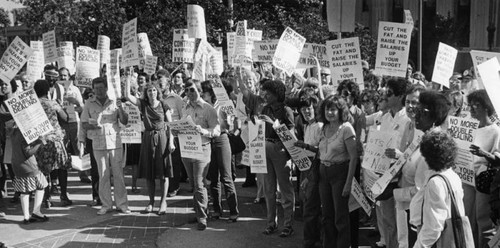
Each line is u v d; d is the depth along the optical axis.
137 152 9.38
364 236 6.98
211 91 8.00
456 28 25.14
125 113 8.08
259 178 8.49
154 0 18.03
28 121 7.43
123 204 8.30
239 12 19.73
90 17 17.44
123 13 17.66
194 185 7.34
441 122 4.75
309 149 6.15
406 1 27.19
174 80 10.16
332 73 7.55
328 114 5.74
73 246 6.77
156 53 17.06
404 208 5.00
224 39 18.97
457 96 5.70
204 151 7.32
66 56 12.28
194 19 9.30
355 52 7.41
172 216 8.04
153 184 8.20
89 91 9.60
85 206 8.68
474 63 6.75
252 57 10.16
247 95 7.59
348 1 7.89
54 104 8.54
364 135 6.40
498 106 4.83
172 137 8.15
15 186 7.79
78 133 9.05
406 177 4.98
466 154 5.04
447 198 3.93
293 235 7.05
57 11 17.72
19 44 8.12
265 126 6.77
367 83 9.26
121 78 10.23
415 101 5.18
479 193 5.33
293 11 22.36
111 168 8.33
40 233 7.32
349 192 5.68
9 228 7.57
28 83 9.71
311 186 6.17
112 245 6.80
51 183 9.50
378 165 5.18
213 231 7.29
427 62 24.81
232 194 7.66
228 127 7.88
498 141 5.19
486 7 24.75
